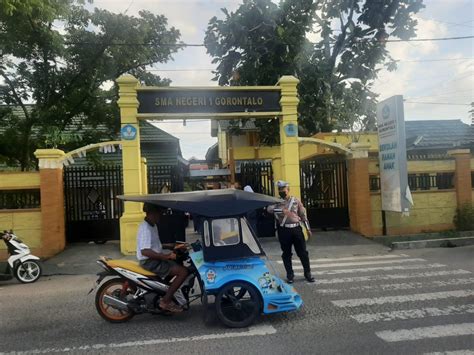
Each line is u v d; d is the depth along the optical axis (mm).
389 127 11875
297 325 5199
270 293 5289
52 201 10977
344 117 17859
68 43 14062
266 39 16469
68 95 14758
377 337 4711
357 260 9711
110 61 14969
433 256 9938
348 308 5852
